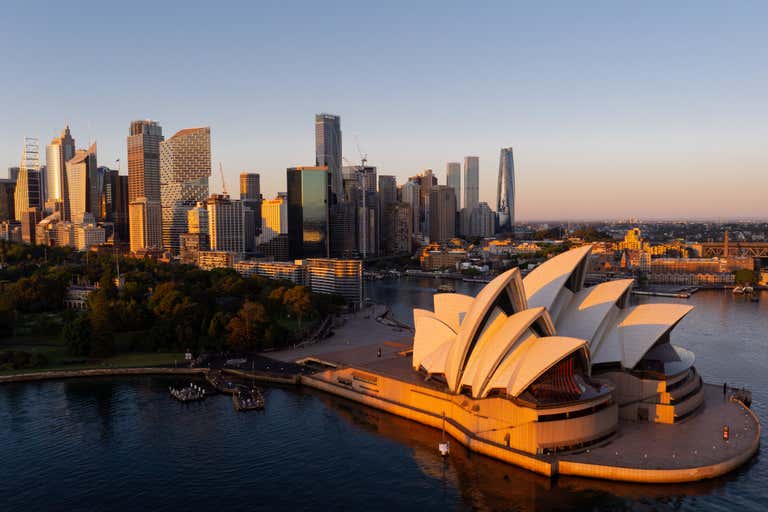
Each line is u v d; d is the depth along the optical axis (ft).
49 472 406.62
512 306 480.64
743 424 460.55
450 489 378.73
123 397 579.48
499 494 370.53
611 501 358.64
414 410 507.30
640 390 477.36
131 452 440.04
